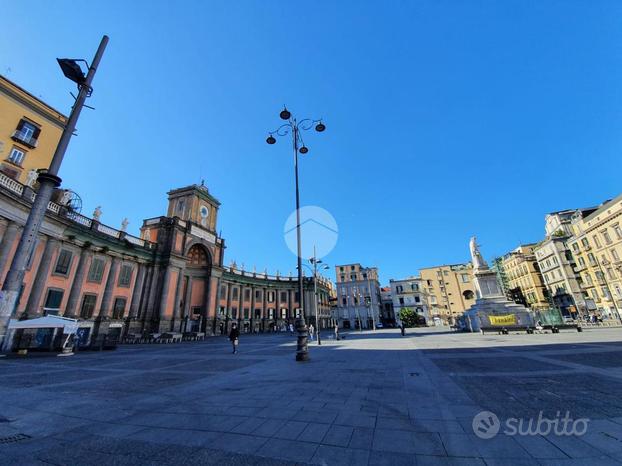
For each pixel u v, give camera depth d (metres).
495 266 77.25
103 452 3.73
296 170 15.18
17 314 22.36
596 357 10.05
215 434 4.25
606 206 45.31
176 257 41.28
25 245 5.45
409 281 71.81
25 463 3.47
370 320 71.94
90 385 8.26
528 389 6.16
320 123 15.83
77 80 6.38
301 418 4.83
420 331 40.72
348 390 6.71
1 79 24.78
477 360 10.78
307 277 76.69
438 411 4.94
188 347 24.75
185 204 48.22
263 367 11.21
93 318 30.48
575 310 53.00
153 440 4.09
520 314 27.67
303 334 12.73
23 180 25.48
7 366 12.96
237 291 61.31
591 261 49.88
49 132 28.05
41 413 5.50
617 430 3.83
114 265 33.72
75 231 28.39
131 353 19.45
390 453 3.45
